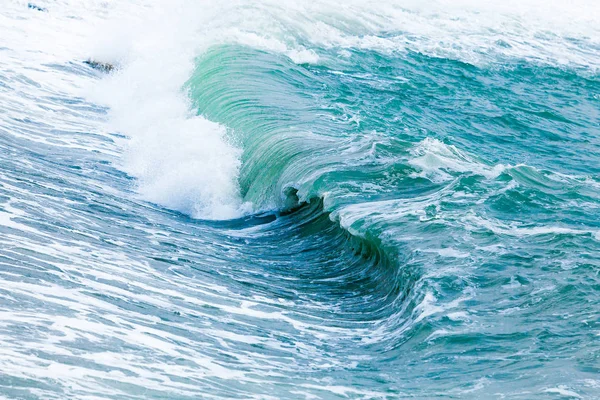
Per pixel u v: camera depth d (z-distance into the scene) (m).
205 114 58.59
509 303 28.75
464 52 84.38
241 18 78.38
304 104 60.44
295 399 22.75
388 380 24.73
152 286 30.86
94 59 68.50
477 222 36.12
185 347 25.45
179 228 41.12
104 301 27.88
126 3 80.69
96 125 56.41
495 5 98.38
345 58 77.62
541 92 75.56
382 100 66.31
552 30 93.50
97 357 22.88
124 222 39.62
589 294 28.83
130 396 20.84
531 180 42.25
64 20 76.00
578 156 58.28
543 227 35.69
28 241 32.47
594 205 39.12
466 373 24.66
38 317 24.92
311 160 46.00
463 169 44.03
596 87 78.62
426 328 27.70
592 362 24.53
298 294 33.19
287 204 44.12
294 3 85.44
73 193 42.28
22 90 59.75
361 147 47.41
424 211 37.53
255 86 62.28
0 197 37.97
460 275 30.95
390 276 33.44
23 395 19.67
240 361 25.25
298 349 27.23
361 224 36.56
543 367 24.45
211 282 33.06
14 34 71.38
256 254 38.47
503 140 61.09
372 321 30.23
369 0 92.56
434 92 71.56
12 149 47.88
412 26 88.75
